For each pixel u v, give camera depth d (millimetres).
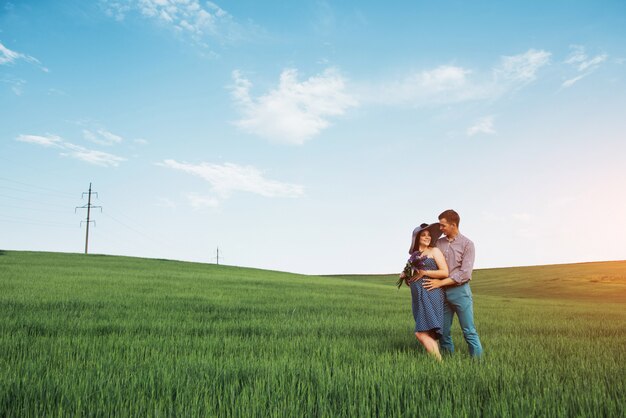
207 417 3549
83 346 6922
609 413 3721
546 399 4059
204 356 6176
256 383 4566
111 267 40344
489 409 3781
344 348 7176
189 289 22734
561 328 11805
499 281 69938
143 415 3668
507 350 7332
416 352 7051
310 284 34812
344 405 3861
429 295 6562
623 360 6469
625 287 55469
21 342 7121
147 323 10422
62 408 3676
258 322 11234
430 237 6953
